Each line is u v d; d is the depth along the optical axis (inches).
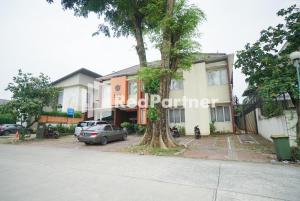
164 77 448.1
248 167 258.8
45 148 464.4
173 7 431.5
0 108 633.0
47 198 159.9
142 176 220.2
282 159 290.0
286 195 162.7
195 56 462.6
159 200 154.7
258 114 639.1
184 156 343.3
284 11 333.1
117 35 644.7
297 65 285.4
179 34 442.3
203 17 421.7
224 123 690.2
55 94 733.3
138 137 687.7
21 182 201.5
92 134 503.5
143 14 527.5
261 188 179.0
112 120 900.6
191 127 691.4
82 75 1040.2
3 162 299.9
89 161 304.0
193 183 194.5
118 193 169.9
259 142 482.0
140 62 520.7
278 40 338.0
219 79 706.2
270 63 341.4
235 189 177.0
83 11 576.1
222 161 298.8
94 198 159.5
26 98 638.5
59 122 829.8
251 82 372.2
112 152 396.2
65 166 271.0
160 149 399.2
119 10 563.8
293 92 301.3
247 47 368.5
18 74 658.8
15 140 644.1
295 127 363.6
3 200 156.3
